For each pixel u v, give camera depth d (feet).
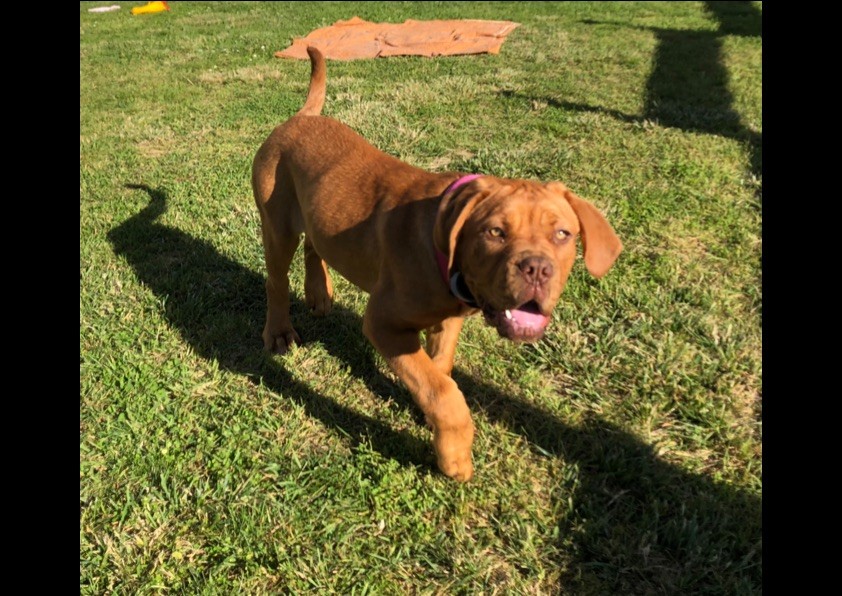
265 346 3.73
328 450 3.03
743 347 3.58
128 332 3.79
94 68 9.79
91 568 2.48
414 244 2.71
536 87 7.88
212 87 8.48
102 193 5.39
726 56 9.60
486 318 2.51
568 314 3.84
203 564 2.52
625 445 2.98
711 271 4.21
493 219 2.40
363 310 4.01
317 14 13.57
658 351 3.54
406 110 7.05
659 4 14.58
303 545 2.58
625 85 8.02
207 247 4.62
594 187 5.16
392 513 2.69
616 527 2.60
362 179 3.11
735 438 3.01
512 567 2.49
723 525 2.57
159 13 15.25
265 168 3.53
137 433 3.10
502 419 3.16
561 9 13.62
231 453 2.99
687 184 5.24
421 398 2.70
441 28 11.10
